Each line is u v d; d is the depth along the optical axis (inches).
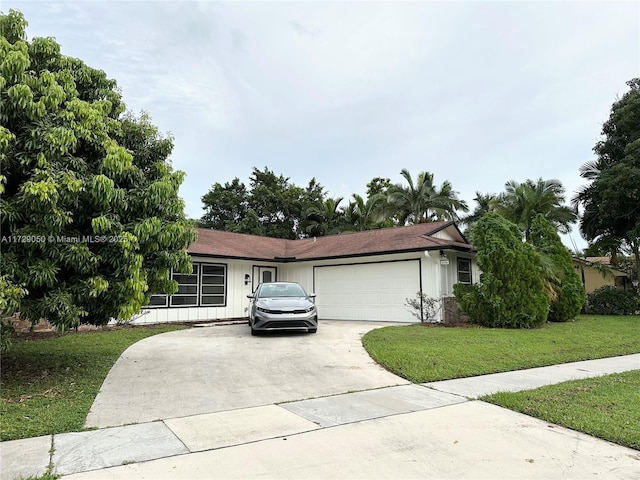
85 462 137.4
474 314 534.0
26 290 215.2
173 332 486.0
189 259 297.1
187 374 272.8
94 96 298.0
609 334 466.6
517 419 181.8
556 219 951.0
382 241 684.7
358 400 213.6
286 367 294.4
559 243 660.7
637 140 770.2
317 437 160.9
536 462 137.6
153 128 341.7
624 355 357.4
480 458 140.8
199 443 155.0
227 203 1456.7
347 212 1362.0
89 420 181.8
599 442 155.1
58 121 232.8
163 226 270.2
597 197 871.1
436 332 455.2
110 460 139.1
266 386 243.4
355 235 785.6
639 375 266.2
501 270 519.2
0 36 225.5
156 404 207.0
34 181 210.8
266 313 435.5
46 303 221.9
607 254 1135.6
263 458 141.0
